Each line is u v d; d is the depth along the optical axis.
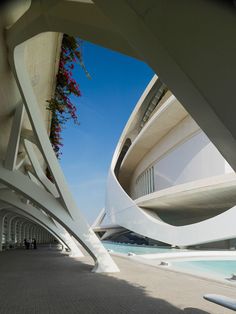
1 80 8.09
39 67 9.78
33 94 9.72
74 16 4.29
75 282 9.15
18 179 11.12
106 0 2.71
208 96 2.71
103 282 9.10
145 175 51.78
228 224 27.84
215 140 3.15
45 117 14.27
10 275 10.85
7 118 10.54
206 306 5.98
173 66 2.75
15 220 34.03
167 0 2.67
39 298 6.93
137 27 2.77
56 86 11.38
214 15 2.67
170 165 40.75
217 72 2.67
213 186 29.16
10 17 6.23
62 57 10.33
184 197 33.31
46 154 10.99
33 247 32.72
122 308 5.89
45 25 5.19
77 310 5.80
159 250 32.56
